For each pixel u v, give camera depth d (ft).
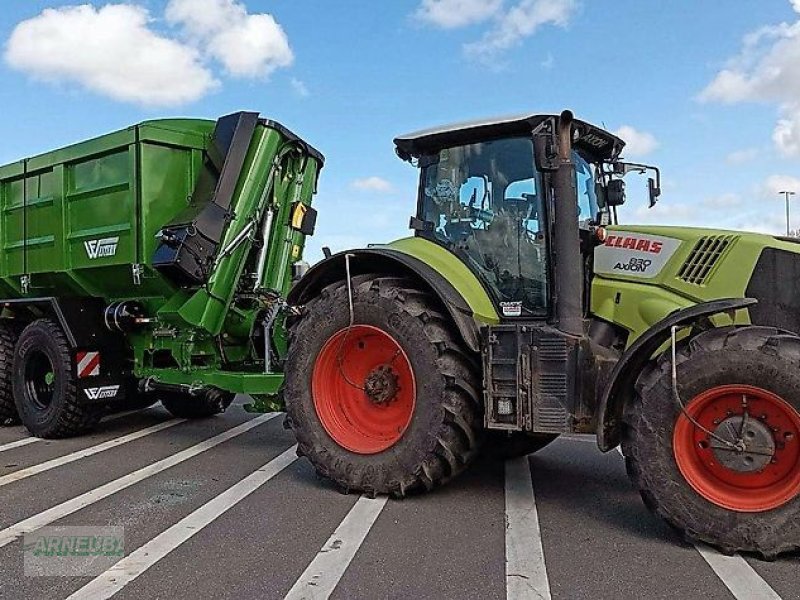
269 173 22.33
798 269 13.91
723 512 12.23
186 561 12.12
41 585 11.16
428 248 17.24
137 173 21.62
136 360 23.84
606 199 18.89
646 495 12.94
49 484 17.20
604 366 14.52
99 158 22.91
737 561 12.03
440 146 17.76
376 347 16.78
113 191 22.43
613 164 18.90
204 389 21.54
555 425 14.40
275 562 12.07
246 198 21.72
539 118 15.87
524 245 16.25
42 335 23.72
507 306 16.24
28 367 24.41
